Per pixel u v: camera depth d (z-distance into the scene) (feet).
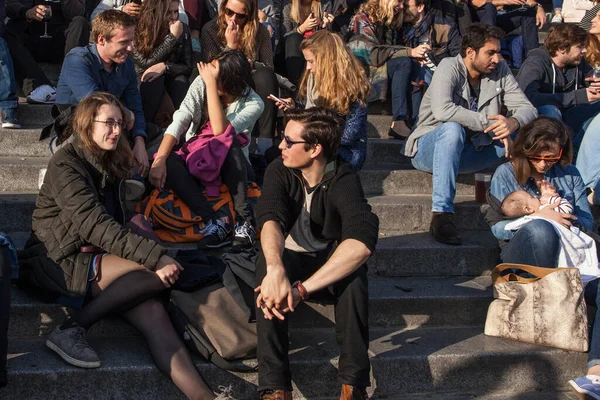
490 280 13.76
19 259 11.41
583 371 11.98
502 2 20.71
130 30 13.56
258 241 13.03
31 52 18.01
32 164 14.51
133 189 12.92
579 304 11.87
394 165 16.90
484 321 12.98
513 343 12.10
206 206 12.79
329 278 10.03
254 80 15.55
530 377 11.82
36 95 16.34
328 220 10.78
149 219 12.73
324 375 11.02
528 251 12.48
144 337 10.67
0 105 15.57
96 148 10.98
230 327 10.66
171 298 10.87
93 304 10.58
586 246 12.57
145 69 15.72
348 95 13.70
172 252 11.76
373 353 11.47
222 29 16.12
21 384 10.12
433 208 14.33
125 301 10.56
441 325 12.83
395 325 12.69
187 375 10.19
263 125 15.57
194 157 12.86
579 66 17.58
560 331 11.84
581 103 16.65
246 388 10.80
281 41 18.60
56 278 10.83
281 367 10.07
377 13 18.25
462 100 15.03
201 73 13.26
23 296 11.48
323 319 12.21
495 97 15.08
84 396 10.32
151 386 10.49
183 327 10.71
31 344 11.02
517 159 13.28
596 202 15.72
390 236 14.44
